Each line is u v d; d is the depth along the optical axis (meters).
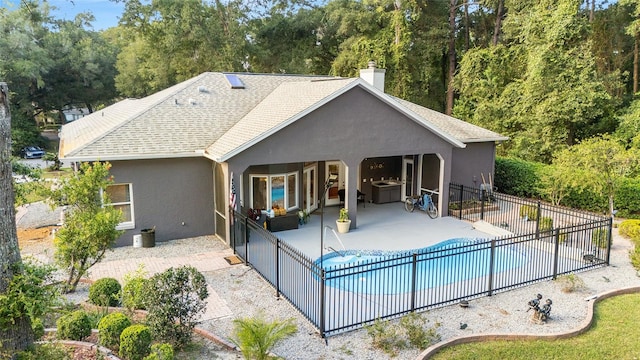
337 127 16.03
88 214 10.54
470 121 32.59
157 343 8.02
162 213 15.81
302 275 11.05
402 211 20.09
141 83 45.91
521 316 9.99
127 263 13.50
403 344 8.62
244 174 17.34
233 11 39.75
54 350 6.68
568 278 11.44
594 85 23.86
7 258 6.22
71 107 51.09
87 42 46.03
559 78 24.64
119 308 9.86
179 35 37.16
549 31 24.84
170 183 15.79
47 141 44.56
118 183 14.95
